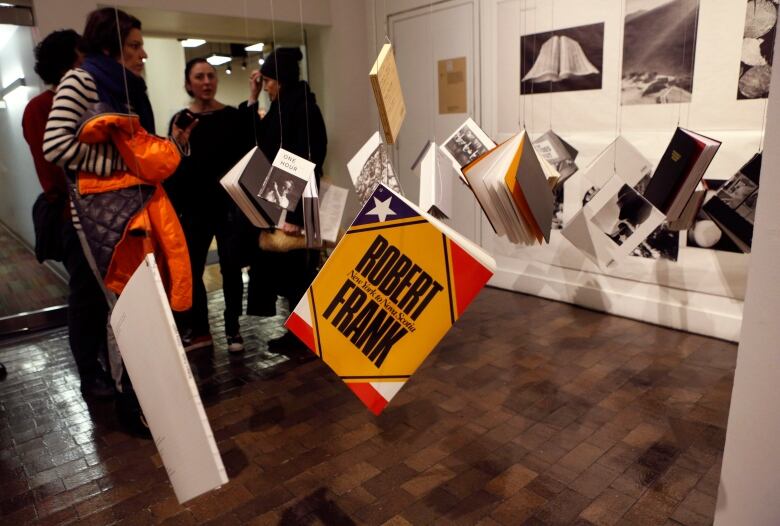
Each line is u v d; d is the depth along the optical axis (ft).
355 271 3.75
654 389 8.07
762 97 8.45
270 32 14.11
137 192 6.14
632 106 9.96
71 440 7.48
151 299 3.06
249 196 5.18
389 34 13.91
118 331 3.47
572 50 10.59
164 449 3.32
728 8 8.56
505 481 6.21
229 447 7.15
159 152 5.88
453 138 6.21
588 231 6.41
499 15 11.57
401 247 3.63
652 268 10.40
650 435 6.94
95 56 6.33
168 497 6.25
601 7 10.03
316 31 14.16
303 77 15.14
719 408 7.47
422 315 3.65
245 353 10.12
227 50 17.56
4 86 10.60
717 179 9.12
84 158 5.90
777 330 3.60
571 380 8.46
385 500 6.00
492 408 7.77
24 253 11.59
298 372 9.25
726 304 9.55
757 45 8.36
